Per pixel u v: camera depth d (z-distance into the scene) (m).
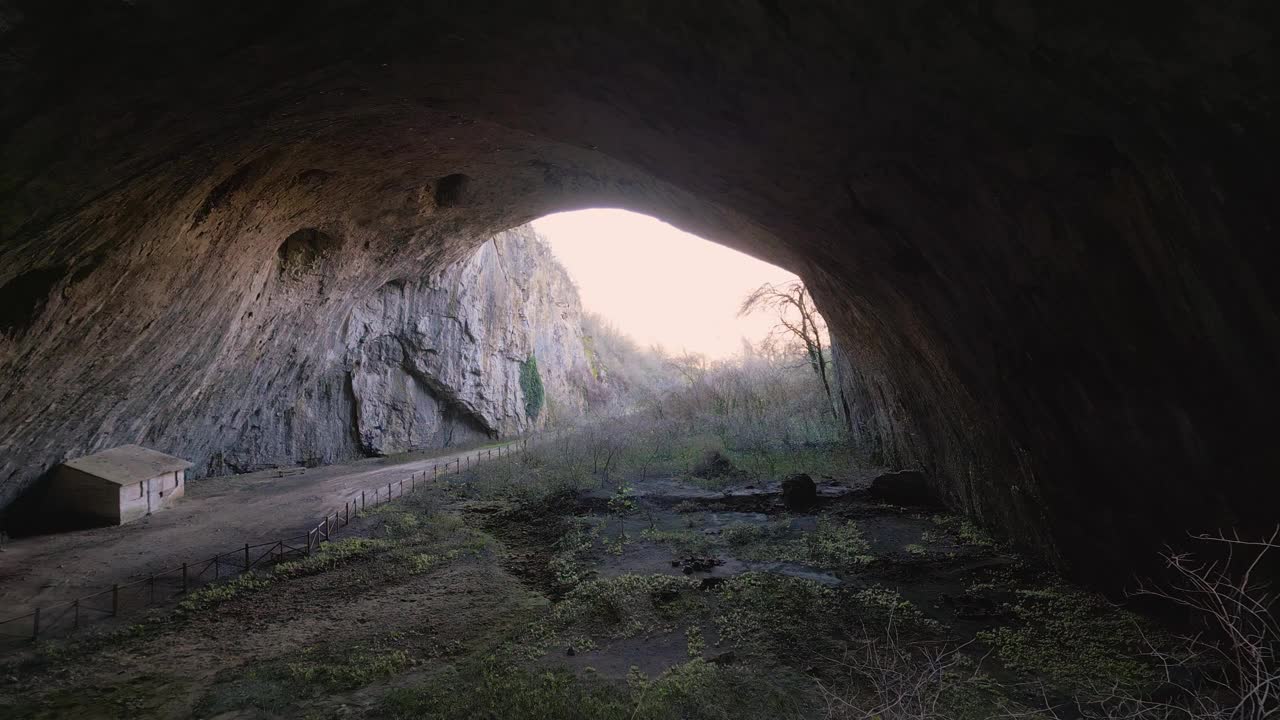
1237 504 5.11
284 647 7.93
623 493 16.58
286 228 16.19
